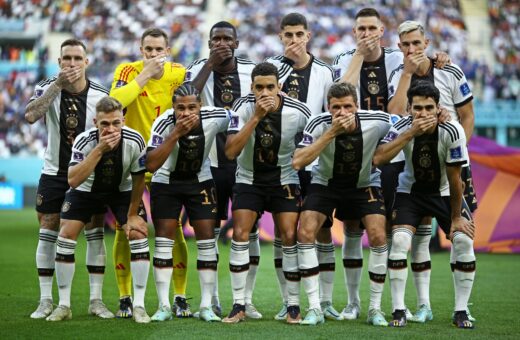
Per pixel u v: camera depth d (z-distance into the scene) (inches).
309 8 1384.1
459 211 247.3
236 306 254.2
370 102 283.3
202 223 254.4
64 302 254.5
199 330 231.9
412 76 275.9
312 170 259.8
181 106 236.5
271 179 254.7
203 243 255.0
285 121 251.0
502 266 453.1
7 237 633.6
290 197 255.1
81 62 260.8
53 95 259.1
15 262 453.4
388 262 250.5
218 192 281.1
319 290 269.3
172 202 254.1
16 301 297.7
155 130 246.2
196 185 255.4
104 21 1422.2
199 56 1326.3
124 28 1403.8
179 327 237.5
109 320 251.4
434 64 274.5
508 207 545.0
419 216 252.8
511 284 368.2
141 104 279.6
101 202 254.2
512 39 1363.2
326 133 238.7
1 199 1036.5
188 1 1439.5
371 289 251.6
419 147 244.5
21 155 1182.3
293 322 248.5
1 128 1216.8
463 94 273.1
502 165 541.3
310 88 281.0
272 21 1364.4
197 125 248.1
